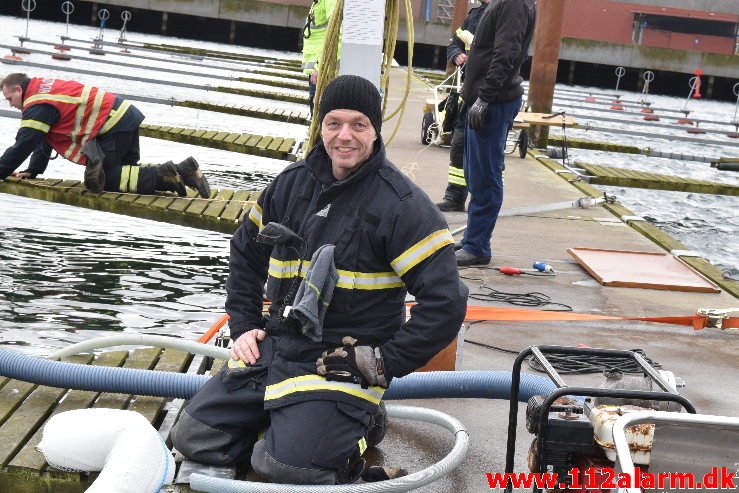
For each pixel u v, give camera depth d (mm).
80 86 7383
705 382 4250
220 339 4473
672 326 5148
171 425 3479
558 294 5645
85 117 7367
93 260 6457
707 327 5066
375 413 3008
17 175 7648
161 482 2820
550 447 2670
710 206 11289
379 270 2945
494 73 5535
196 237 7371
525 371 4207
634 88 41188
